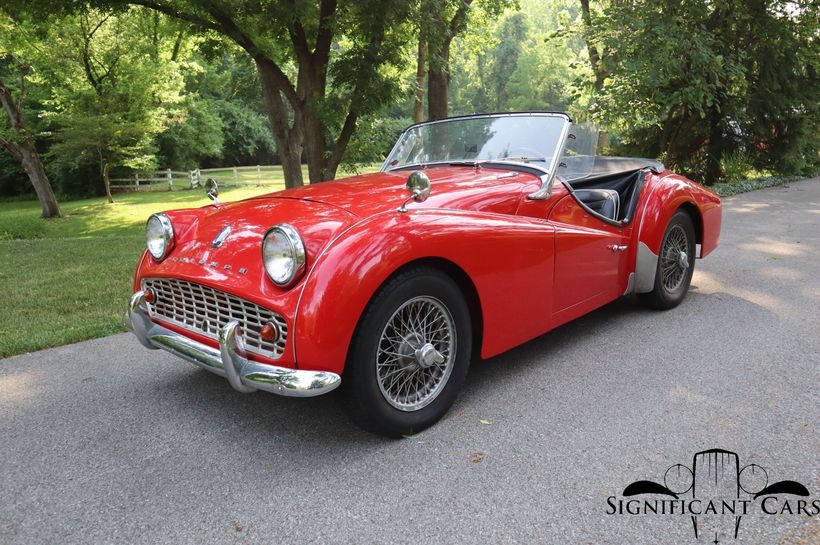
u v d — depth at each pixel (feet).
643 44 37.63
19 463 7.95
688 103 39.63
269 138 158.10
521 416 8.73
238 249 8.12
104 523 6.57
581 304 11.00
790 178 48.85
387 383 7.98
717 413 8.53
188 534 6.32
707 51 37.11
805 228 24.23
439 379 8.55
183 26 41.19
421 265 7.98
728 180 48.39
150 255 9.56
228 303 7.91
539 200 10.39
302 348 7.02
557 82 186.19
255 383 7.22
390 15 31.99
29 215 72.74
